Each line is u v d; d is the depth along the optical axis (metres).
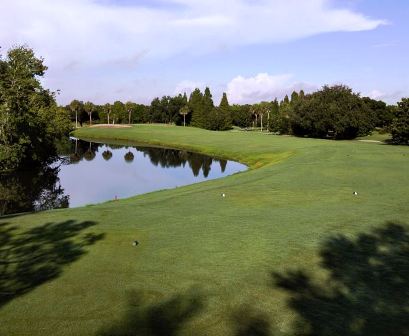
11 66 44.81
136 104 150.75
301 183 23.69
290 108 91.94
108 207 17.61
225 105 138.00
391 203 18.25
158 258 11.29
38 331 7.64
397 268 10.71
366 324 7.92
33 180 38.88
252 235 13.30
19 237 13.14
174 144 74.94
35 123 47.62
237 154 54.38
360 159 35.34
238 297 9.03
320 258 11.38
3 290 9.37
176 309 8.49
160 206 17.61
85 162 53.66
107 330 7.67
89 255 11.52
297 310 8.47
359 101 78.38
